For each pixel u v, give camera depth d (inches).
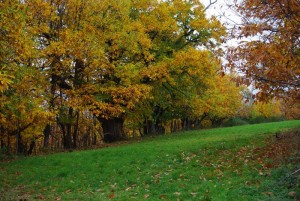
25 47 516.4
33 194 414.3
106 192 397.7
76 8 781.3
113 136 987.3
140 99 909.8
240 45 273.9
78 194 395.9
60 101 773.3
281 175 359.9
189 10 949.8
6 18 436.5
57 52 695.7
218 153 527.5
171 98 1074.1
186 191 363.6
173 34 951.0
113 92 788.6
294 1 245.4
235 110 2003.0
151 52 914.1
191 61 840.9
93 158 587.8
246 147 537.0
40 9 708.7
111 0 802.2
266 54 255.9
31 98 649.6
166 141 745.6
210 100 1226.6
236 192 333.4
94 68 780.0
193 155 537.3
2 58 474.3
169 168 478.6
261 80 268.4
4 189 443.8
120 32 789.2
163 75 857.5
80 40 717.9
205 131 978.1
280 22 267.4
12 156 739.4
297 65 262.8
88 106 762.8
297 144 465.7
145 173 464.1
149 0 910.4
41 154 760.3
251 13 278.1
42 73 727.1
